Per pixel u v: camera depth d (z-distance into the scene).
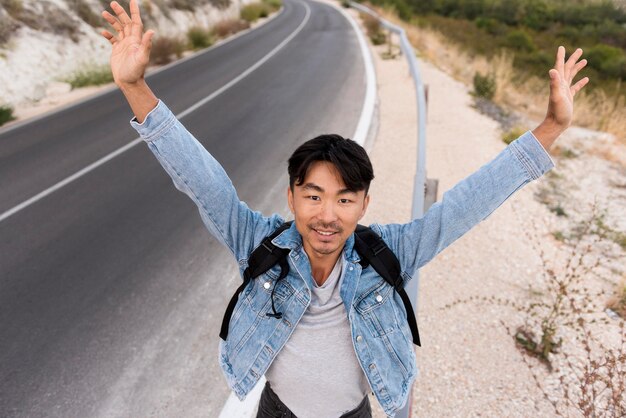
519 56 22.70
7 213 5.56
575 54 1.21
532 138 1.21
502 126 7.47
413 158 5.94
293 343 1.27
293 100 9.57
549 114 1.22
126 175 6.47
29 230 5.10
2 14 12.64
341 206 1.08
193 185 1.20
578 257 4.21
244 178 6.09
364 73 11.20
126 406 2.81
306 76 11.76
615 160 6.62
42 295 3.93
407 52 9.23
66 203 5.73
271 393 1.48
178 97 10.91
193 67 14.99
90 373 3.07
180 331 3.40
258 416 1.60
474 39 27.30
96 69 14.21
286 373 1.31
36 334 3.46
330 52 14.82
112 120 9.46
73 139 8.36
